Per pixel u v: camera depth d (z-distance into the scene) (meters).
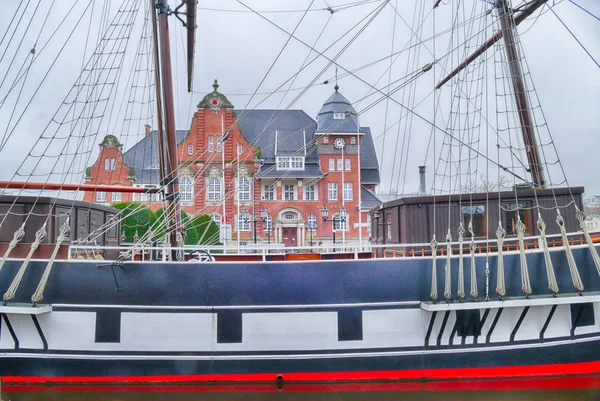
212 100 51.38
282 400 8.41
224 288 8.45
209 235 37.41
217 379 8.41
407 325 8.41
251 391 8.43
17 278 8.15
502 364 8.34
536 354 8.30
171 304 8.39
